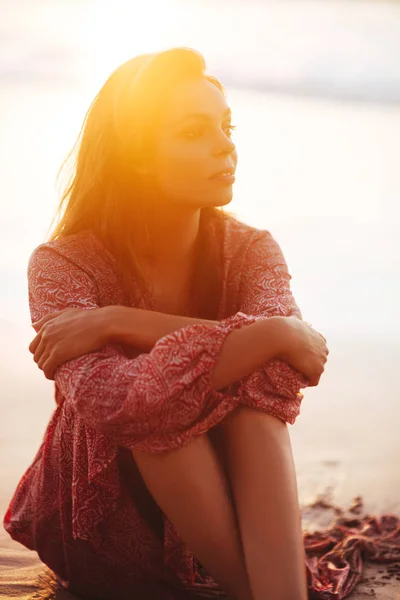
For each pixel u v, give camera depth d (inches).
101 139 93.1
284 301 94.1
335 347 232.2
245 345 82.0
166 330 84.9
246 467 82.5
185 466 81.0
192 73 89.1
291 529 79.8
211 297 97.7
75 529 90.4
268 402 84.7
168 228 93.8
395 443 162.9
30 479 101.7
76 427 89.7
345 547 108.8
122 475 90.3
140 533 92.3
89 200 95.8
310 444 160.7
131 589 94.8
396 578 103.6
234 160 90.2
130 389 79.4
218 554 81.2
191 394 80.6
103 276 93.4
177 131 87.7
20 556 110.8
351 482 141.2
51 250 93.4
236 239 100.1
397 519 120.6
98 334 84.3
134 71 91.4
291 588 77.3
